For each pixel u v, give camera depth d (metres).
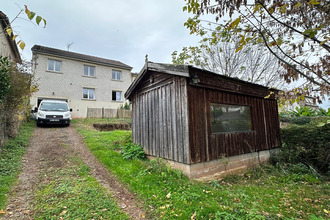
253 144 6.30
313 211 3.18
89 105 17.42
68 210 2.96
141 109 6.79
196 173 4.65
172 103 5.15
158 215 2.93
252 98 6.57
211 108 5.26
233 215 2.77
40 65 15.10
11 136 7.11
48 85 15.36
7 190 3.54
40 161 5.48
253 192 4.04
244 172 5.82
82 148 7.22
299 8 2.91
